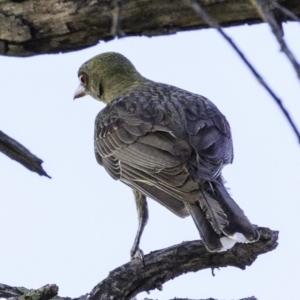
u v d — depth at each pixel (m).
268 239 10.30
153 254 10.30
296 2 8.27
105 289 9.98
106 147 12.96
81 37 9.55
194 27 9.25
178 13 9.04
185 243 10.42
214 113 12.49
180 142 11.45
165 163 11.15
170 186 10.70
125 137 12.43
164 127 11.94
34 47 9.77
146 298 10.25
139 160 11.82
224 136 12.09
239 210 9.98
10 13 9.44
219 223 9.76
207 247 9.59
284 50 5.11
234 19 8.94
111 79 15.19
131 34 9.54
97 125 13.53
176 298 10.21
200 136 11.69
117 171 12.68
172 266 10.28
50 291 9.01
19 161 9.33
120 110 13.02
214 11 8.84
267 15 5.29
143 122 12.29
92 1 9.17
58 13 9.30
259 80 5.19
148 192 11.08
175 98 12.84
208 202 10.16
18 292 10.26
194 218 10.08
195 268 10.42
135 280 10.11
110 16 9.21
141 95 13.26
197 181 10.64
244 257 10.41
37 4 9.31
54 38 9.59
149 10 9.07
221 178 11.12
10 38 9.61
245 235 9.56
